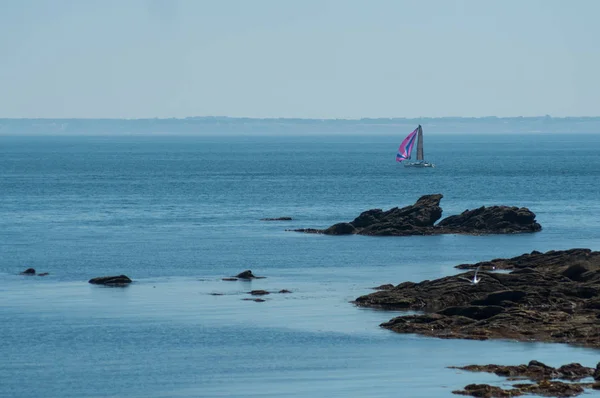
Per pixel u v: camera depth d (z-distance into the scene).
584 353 181.62
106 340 198.12
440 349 186.75
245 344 193.88
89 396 161.12
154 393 162.25
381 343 192.50
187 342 196.25
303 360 181.50
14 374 173.62
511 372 168.50
